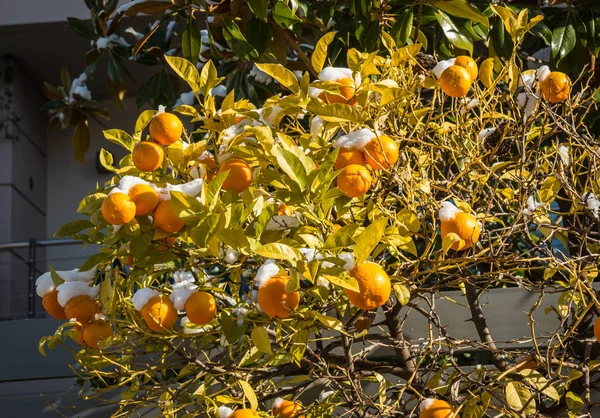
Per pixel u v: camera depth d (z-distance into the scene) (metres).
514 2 4.50
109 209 2.90
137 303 3.08
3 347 4.63
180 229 2.96
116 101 5.53
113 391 4.20
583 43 4.27
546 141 4.22
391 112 3.30
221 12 4.10
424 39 3.83
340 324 3.03
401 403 3.45
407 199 3.18
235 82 4.75
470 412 3.15
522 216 3.31
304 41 4.88
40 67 11.48
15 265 10.33
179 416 3.79
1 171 10.99
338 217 3.09
